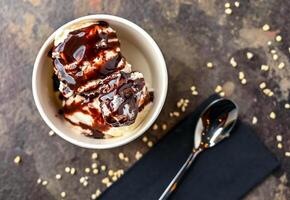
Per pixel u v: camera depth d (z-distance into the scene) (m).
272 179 0.45
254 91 0.45
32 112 0.45
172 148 0.45
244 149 0.45
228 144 0.45
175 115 0.45
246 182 0.45
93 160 0.45
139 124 0.40
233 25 0.45
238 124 0.45
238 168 0.45
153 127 0.45
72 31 0.38
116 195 0.44
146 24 0.45
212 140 0.45
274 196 0.45
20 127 0.45
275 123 0.45
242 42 0.45
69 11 0.45
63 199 0.45
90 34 0.39
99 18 0.39
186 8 0.45
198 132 0.45
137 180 0.45
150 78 0.43
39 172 0.45
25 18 0.45
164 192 0.44
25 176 0.45
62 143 0.45
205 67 0.45
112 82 0.38
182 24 0.45
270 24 0.45
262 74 0.45
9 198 0.44
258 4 0.45
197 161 0.45
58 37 0.38
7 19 0.44
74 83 0.39
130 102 0.38
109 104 0.38
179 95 0.45
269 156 0.44
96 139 0.40
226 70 0.45
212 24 0.45
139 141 0.45
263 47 0.45
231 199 0.45
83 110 0.40
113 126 0.39
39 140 0.45
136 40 0.41
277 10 0.45
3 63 0.44
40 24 0.45
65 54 0.38
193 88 0.45
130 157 0.45
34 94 0.38
